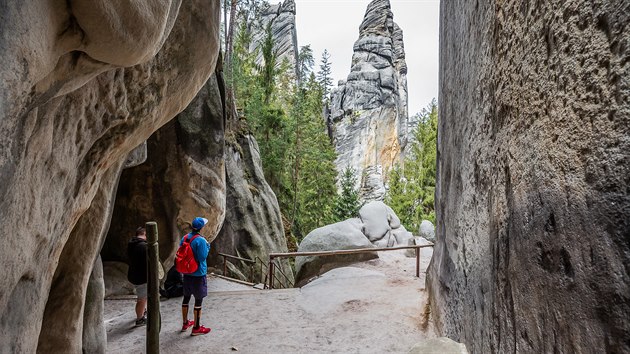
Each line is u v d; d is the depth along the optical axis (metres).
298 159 27.06
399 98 60.69
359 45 60.25
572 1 1.54
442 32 5.63
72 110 2.08
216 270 12.45
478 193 3.17
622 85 1.23
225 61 18.14
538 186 1.88
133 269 5.39
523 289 2.06
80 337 3.08
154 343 3.13
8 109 1.31
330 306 6.14
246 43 31.17
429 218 27.67
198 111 8.52
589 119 1.42
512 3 2.29
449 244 4.49
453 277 4.17
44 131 1.81
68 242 2.97
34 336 2.09
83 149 2.35
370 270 8.35
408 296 6.50
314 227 28.05
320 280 7.61
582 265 1.46
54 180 2.06
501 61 2.53
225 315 5.86
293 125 27.09
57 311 2.89
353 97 57.12
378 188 47.56
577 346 1.49
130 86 2.57
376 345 4.80
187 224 8.42
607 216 1.29
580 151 1.48
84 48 1.63
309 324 5.49
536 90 1.92
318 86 47.41
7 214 1.59
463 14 3.91
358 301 6.31
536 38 1.92
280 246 16.06
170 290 6.61
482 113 3.06
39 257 2.07
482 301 2.94
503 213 2.45
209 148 8.57
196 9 2.99
